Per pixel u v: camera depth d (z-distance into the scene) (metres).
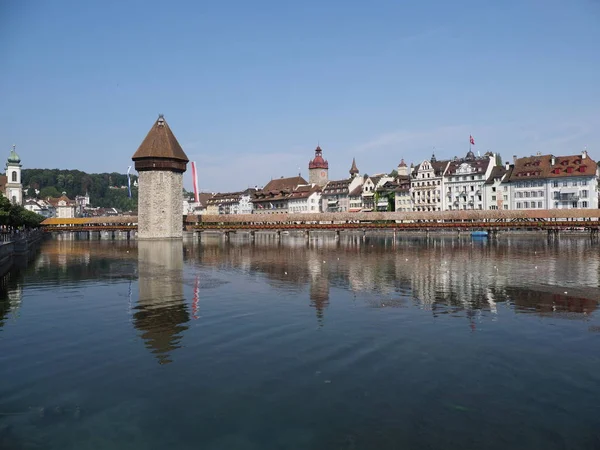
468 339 17.45
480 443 10.34
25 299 26.09
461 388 13.03
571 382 13.35
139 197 88.44
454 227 83.31
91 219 107.25
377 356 15.66
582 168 93.62
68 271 38.69
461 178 109.56
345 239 89.38
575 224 77.69
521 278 32.09
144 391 13.15
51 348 16.92
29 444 10.51
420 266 39.97
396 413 11.68
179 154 89.50
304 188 146.88
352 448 10.22
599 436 10.55
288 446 10.34
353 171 151.62
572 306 22.88
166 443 10.52
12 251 52.38
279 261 45.84
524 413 11.60
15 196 139.75
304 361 15.27
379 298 25.28
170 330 19.17
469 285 29.30
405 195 120.81
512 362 14.96
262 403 12.32
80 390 13.26
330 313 21.80
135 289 29.20
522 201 100.50
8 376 14.30
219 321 20.52
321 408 12.01
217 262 45.38
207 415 11.73
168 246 71.62
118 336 18.38
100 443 10.55
